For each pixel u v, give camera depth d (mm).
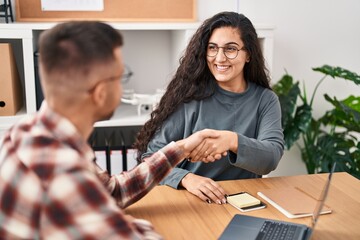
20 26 1947
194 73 1695
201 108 1693
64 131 844
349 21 2596
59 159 791
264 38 2184
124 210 1285
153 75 2477
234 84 1719
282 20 2512
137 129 2422
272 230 1155
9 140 860
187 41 2117
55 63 825
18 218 787
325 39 2594
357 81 2287
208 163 1658
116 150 2113
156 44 2439
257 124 1722
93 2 2201
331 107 2703
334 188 1464
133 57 2430
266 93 1744
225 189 1437
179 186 1453
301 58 2594
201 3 2377
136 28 2092
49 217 773
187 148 1386
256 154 1487
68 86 835
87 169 809
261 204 1317
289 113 2367
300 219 1238
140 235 969
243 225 1187
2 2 2184
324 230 1186
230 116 1699
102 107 891
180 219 1236
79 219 774
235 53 1638
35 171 783
